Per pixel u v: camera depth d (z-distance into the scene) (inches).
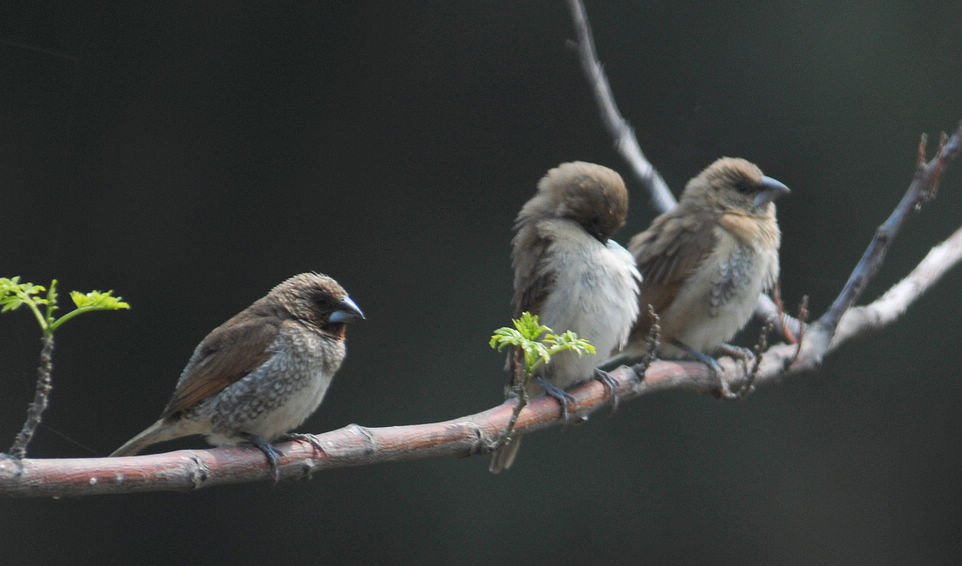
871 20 577.3
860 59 578.2
